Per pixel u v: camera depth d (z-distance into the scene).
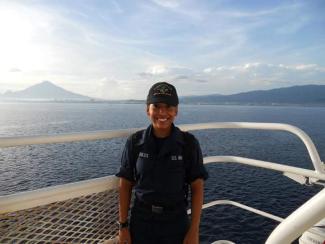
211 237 23.34
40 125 153.62
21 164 60.59
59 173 52.94
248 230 24.75
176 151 2.42
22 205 1.95
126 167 2.52
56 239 2.21
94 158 65.69
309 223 1.07
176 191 2.43
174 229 2.46
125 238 2.53
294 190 37.75
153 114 2.45
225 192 36.34
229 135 105.50
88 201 2.39
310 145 2.81
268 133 116.75
